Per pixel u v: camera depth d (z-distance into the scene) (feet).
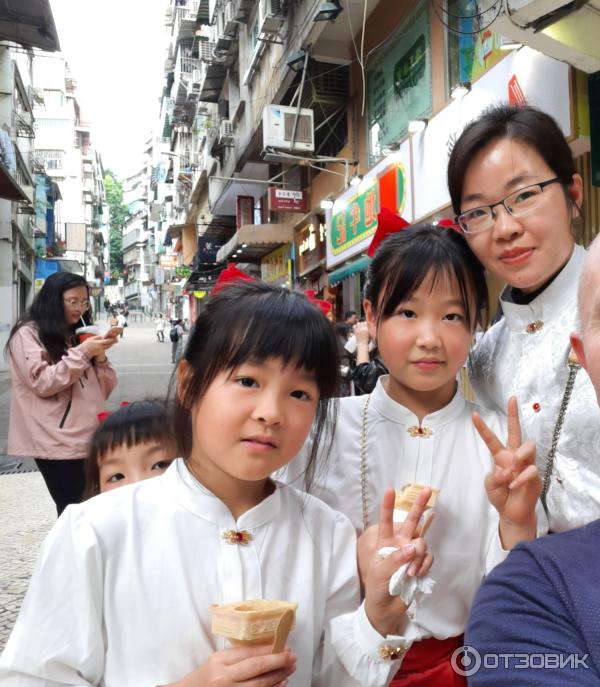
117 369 51.75
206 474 4.01
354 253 30.14
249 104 43.60
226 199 56.75
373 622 3.78
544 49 13.24
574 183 5.27
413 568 3.66
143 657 3.51
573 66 14.11
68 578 3.57
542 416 4.93
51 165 124.67
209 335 3.91
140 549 3.72
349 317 27.20
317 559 4.16
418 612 4.70
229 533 3.85
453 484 5.07
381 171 26.43
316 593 4.03
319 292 37.83
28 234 69.05
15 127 56.29
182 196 93.40
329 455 5.33
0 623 9.19
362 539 4.33
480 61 20.16
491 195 5.05
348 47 31.58
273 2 31.94
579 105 14.57
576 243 5.58
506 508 4.22
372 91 30.04
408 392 5.37
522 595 3.04
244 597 3.72
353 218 30.17
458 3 21.99
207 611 3.66
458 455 5.19
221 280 5.03
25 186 62.54
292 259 43.65
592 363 3.05
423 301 4.91
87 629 3.50
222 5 50.29
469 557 4.92
